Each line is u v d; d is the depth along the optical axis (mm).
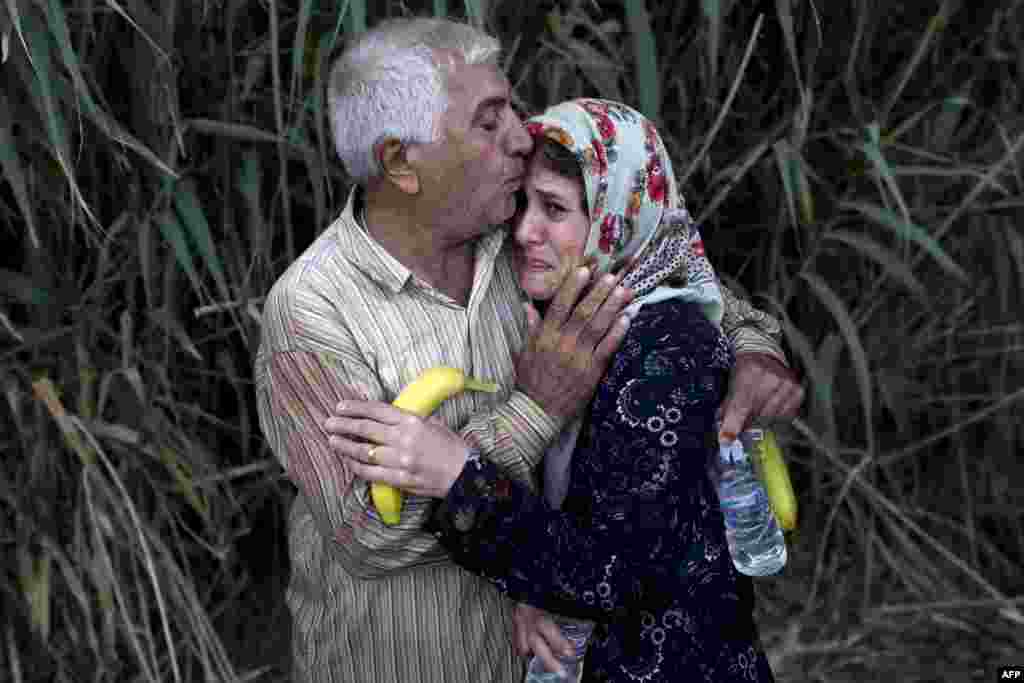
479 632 1494
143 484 2279
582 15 2273
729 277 2580
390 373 1396
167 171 1837
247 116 2182
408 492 1340
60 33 1651
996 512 2955
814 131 2482
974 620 2703
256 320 2094
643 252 1475
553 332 1374
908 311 2865
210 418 2303
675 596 1426
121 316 2145
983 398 2834
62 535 2236
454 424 1439
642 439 1361
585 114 1443
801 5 2307
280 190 2170
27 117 1921
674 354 1376
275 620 2504
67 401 2193
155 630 2336
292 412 1400
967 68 2684
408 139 1322
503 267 1523
